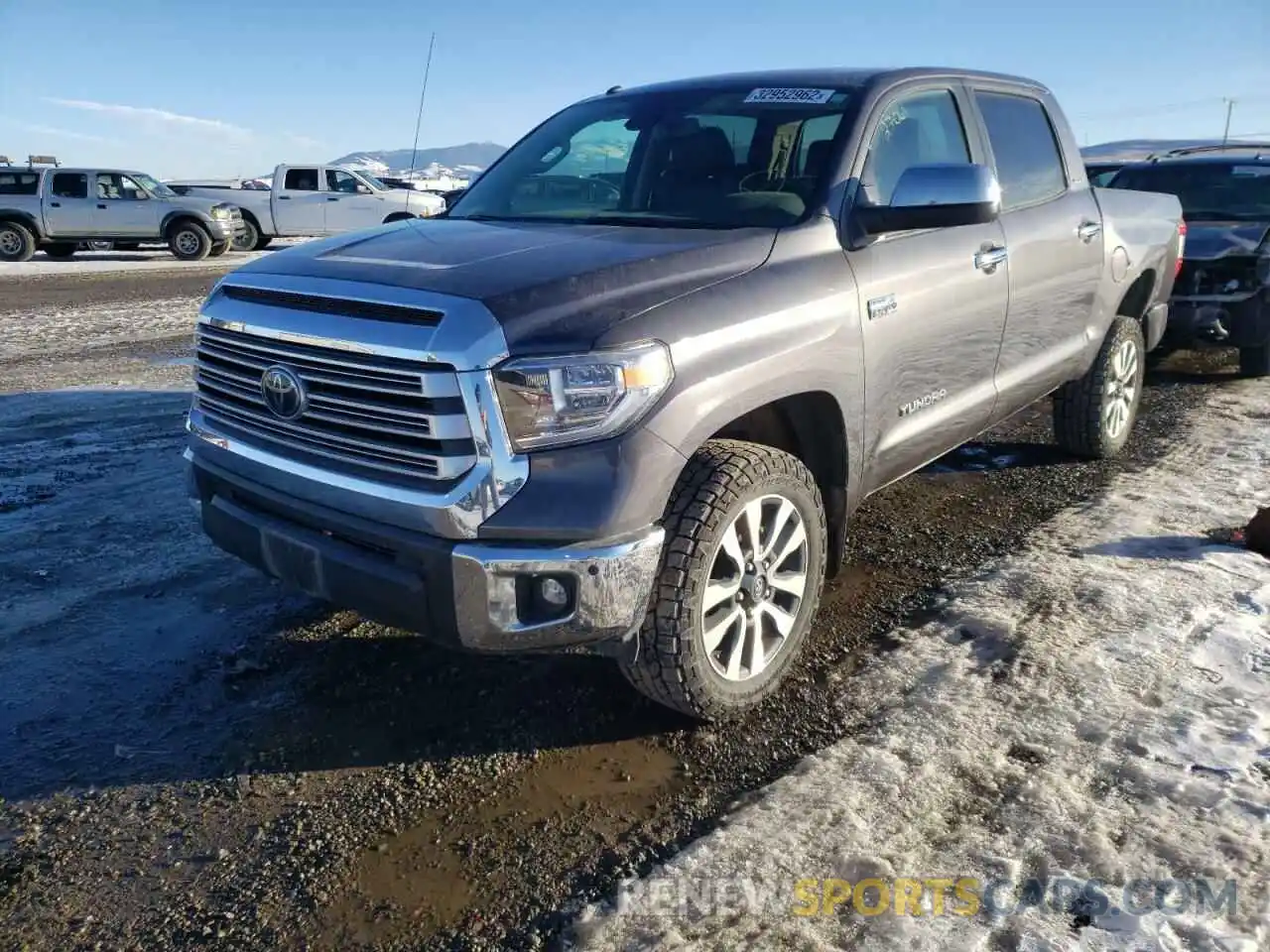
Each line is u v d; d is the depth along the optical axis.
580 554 2.49
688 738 2.98
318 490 2.76
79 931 2.27
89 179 21.20
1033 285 4.38
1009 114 4.54
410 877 2.43
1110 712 2.98
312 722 3.11
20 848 2.54
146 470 5.61
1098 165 10.20
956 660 3.34
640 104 4.14
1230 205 8.38
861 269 3.33
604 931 2.22
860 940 2.15
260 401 2.91
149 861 2.50
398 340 2.51
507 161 4.32
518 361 2.45
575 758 2.90
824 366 3.09
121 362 9.02
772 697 3.17
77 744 2.97
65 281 16.70
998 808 2.58
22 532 4.62
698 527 2.73
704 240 3.07
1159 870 2.34
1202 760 2.74
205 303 3.16
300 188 23.36
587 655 3.48
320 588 2.83
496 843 2.54
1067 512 4.78
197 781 2.81
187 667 3.42
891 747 2.86
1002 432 6.36
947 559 4.25
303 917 2.31
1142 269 5.50
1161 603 3.69
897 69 3.96
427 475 2.54
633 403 2.53
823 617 3.73
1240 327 7.39
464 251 2.97
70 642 3.58
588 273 2.71
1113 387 5.47
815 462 3.42
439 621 2.58
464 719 3.11
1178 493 4.97
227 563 4.29
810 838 2.48
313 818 2.66
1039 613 3.64
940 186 3.20
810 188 3.39
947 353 3.83
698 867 2.40
